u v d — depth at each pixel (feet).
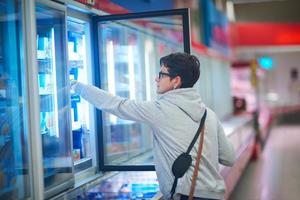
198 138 7.37
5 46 8.00
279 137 46.73
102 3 11.14
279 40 49.98
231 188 18.88
